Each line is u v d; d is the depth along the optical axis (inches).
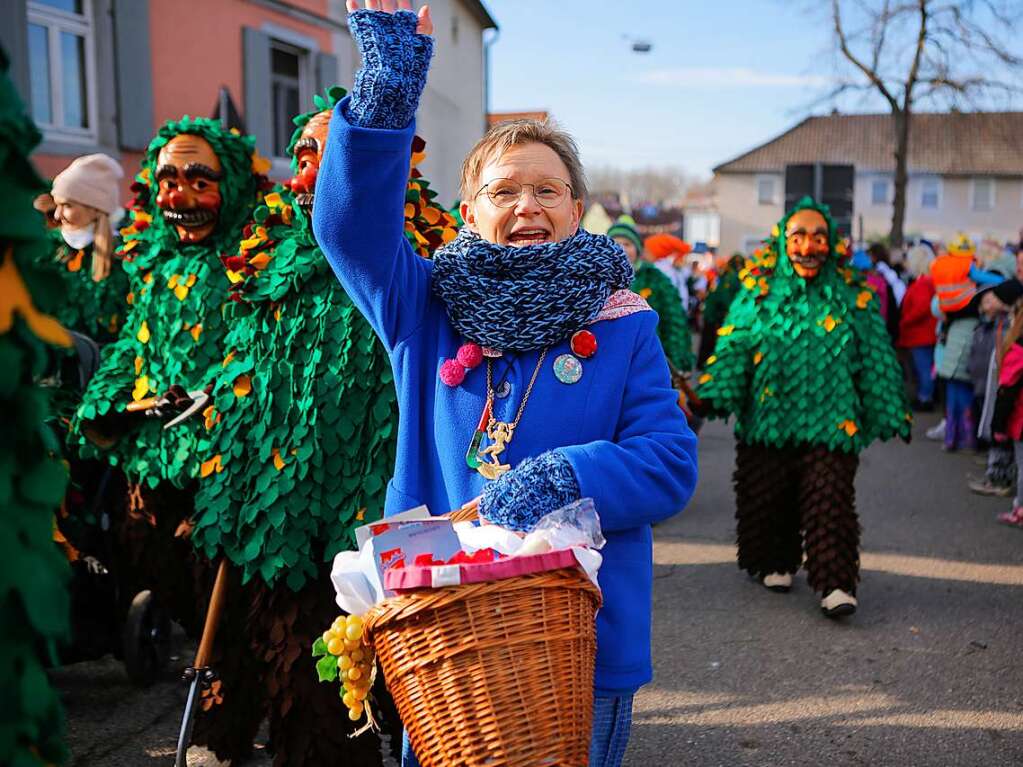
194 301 130.3
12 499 46.6
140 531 139.5
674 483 73.6
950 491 306.5
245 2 448.5
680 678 160.2
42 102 358.3
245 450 110.7
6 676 45.7
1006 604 197.9
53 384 140.5
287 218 116.3
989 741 138.4
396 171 72.6
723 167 2060.8
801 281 192.2
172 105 411.5
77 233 177.8
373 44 70.9
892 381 185.8
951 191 2011.6
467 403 76.7
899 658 168.7
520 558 61.9
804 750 135.7
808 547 185.8
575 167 81.3
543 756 60.2
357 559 70.4
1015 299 281.1
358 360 107.7
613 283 77.8
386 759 129.3
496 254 75.1
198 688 118.6
